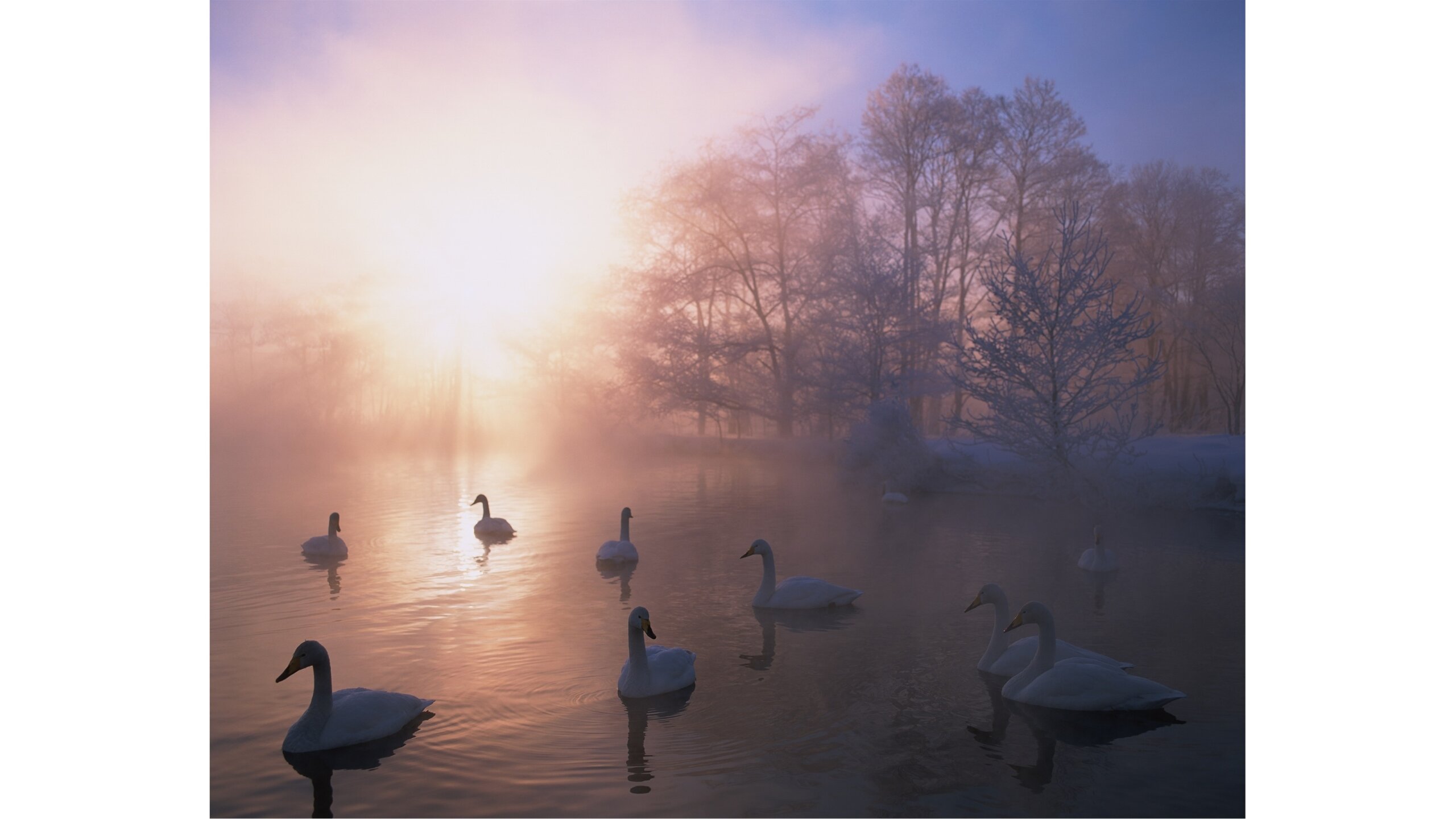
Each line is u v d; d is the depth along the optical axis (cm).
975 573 1262
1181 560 1338
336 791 591
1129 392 2041
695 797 579
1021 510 1925
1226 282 3666
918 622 1010
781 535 1619
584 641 934
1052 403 2058
